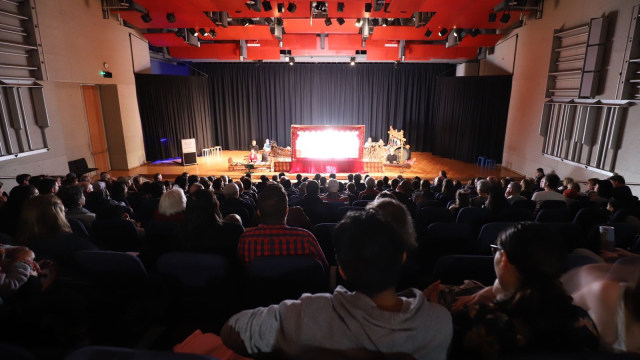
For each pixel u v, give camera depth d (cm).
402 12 1022
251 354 99
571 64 909
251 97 1738
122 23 1165
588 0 838
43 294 198
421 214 416
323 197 570
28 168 789
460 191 471
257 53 1459
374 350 87
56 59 856
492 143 1320
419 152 1727
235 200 455
